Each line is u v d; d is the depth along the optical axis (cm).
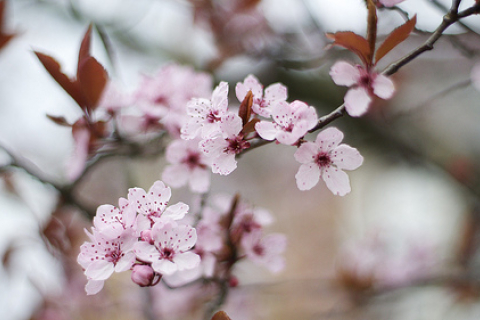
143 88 49
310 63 58
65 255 54
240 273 57
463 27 46
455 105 83
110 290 62
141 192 42
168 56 71
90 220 51
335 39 41
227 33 62
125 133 49
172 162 46
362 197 101
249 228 47
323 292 71
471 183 74
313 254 109
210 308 47
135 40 70
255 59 62
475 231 73
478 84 53
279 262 47
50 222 52
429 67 72
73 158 47
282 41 60
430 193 88
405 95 72
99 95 46
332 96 74
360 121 75
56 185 50
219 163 41
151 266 41
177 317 56
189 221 46
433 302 73
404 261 74
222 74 68
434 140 83
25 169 50
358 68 41
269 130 41
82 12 64
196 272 45
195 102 42
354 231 107
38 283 56
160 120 49
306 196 109
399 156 83
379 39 50
